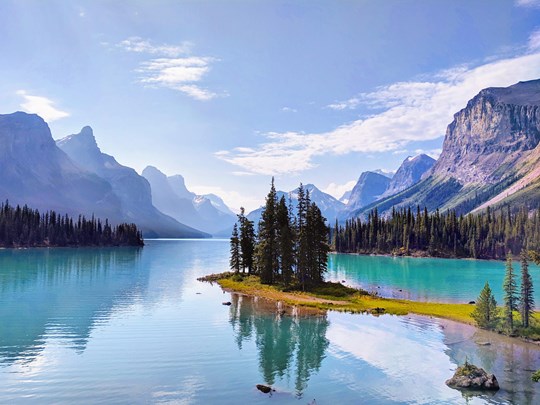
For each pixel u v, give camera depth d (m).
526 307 56.88
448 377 40.69
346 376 40.78
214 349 49.22
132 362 43.91
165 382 38.38
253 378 39.88
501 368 43.12
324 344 51.88
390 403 34.59
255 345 51.19
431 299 90.38
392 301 83.81
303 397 35.56
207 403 33.97
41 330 57.22
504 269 171.12
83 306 75.06
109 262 174.50
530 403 34.50
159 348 49.22
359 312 71.94
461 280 129.25
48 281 109.69
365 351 49.12
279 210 110.25
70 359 44.66
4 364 42.72
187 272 142.12
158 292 93.31
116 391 36.03
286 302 81.00
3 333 55.34
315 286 100.56
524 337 54.94
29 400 34.00
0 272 127.12
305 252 100.19
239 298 86.56
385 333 57.56
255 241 125.62
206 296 88.56
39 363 43.19
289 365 43.88
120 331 57.12
